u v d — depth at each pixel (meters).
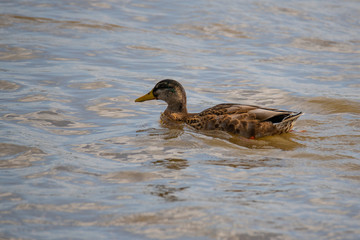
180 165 11.55
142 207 9.30
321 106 17.00
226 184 10.45
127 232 8.44
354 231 8.50
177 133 14.16
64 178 10.58
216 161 11.90
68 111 15.49
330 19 28.58
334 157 12.25
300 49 24.19
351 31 26.86
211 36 25.59
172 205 9.38
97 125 14.58
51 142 12.85
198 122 15.02
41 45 22.53
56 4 28.98
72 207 9.27
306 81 20.00
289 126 14.38
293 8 30.19
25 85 17.61
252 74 20.61
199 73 20.56
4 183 10.21
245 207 9.34
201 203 9.46
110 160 11.78
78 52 22.16
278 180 10.71
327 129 14.77
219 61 22.19
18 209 9.13
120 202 9.50
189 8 29.55
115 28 25.89
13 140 12.64
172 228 8.55
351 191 10.15
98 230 8.48
